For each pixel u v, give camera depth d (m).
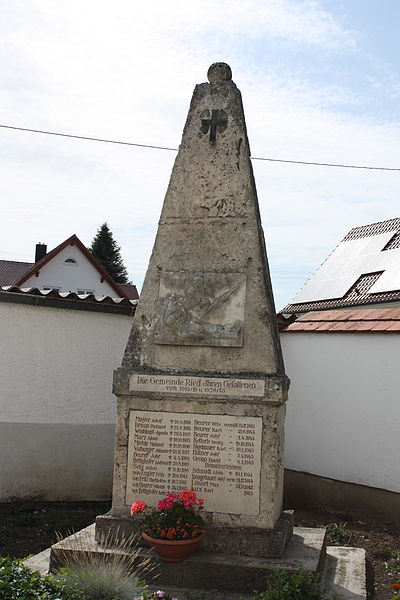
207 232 6.80
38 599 4.65
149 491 6.50
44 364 9.41
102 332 9.96
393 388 8.55
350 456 8.98
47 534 7.80
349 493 8.95
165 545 5.81
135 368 6.64
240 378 6.38
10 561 5.18
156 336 6.66
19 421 9.21
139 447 6.56
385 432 8.59
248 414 6.38
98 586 5.04
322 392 9.42
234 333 6.49
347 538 7.76
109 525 6.36
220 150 6.90
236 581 5.81
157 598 5.09
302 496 9.54
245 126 6.97
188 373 6.54
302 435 9.64
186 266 6.78
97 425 9.77
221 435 6.41
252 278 6.62
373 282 17.47
